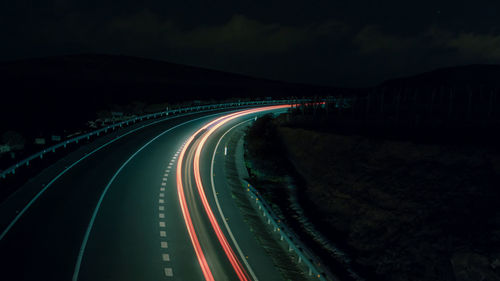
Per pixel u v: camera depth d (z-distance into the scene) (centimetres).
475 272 1424
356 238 1959
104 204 1894
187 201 2078
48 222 1616
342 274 1609
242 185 2602
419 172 2305
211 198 2191
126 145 3381
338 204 2367
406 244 1756
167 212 1872
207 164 3012
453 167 2220
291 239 1582
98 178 2336
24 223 1584
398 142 2706
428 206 1969
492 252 1480
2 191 1966
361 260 1752
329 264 1692
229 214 1958
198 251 1481
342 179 2650
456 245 1612
